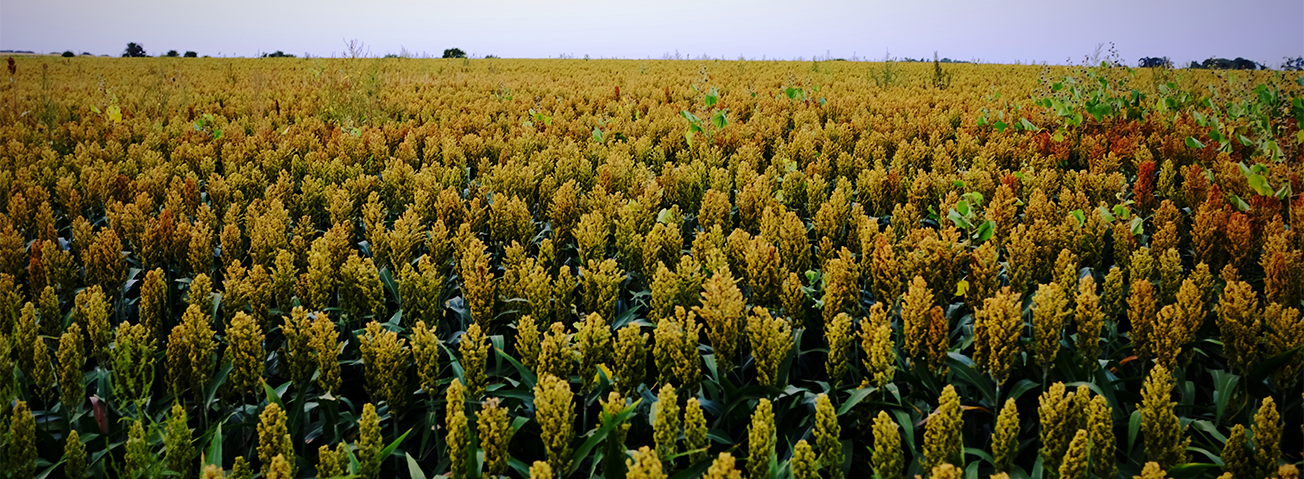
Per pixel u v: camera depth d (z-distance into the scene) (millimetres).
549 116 11086
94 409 2795
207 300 3334
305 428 2955
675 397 2207
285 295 3557
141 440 2273
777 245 4148
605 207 4844
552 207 4797
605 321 3303
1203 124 7875
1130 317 2744
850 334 2656
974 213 3980
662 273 3184
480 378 2688
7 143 8305
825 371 3271
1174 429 2217
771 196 5492
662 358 2738
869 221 4102
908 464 2654
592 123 10484
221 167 7996
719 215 4844
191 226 4863
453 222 4863
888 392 2807
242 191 6039
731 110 11953
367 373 2785
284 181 5742
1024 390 2682
